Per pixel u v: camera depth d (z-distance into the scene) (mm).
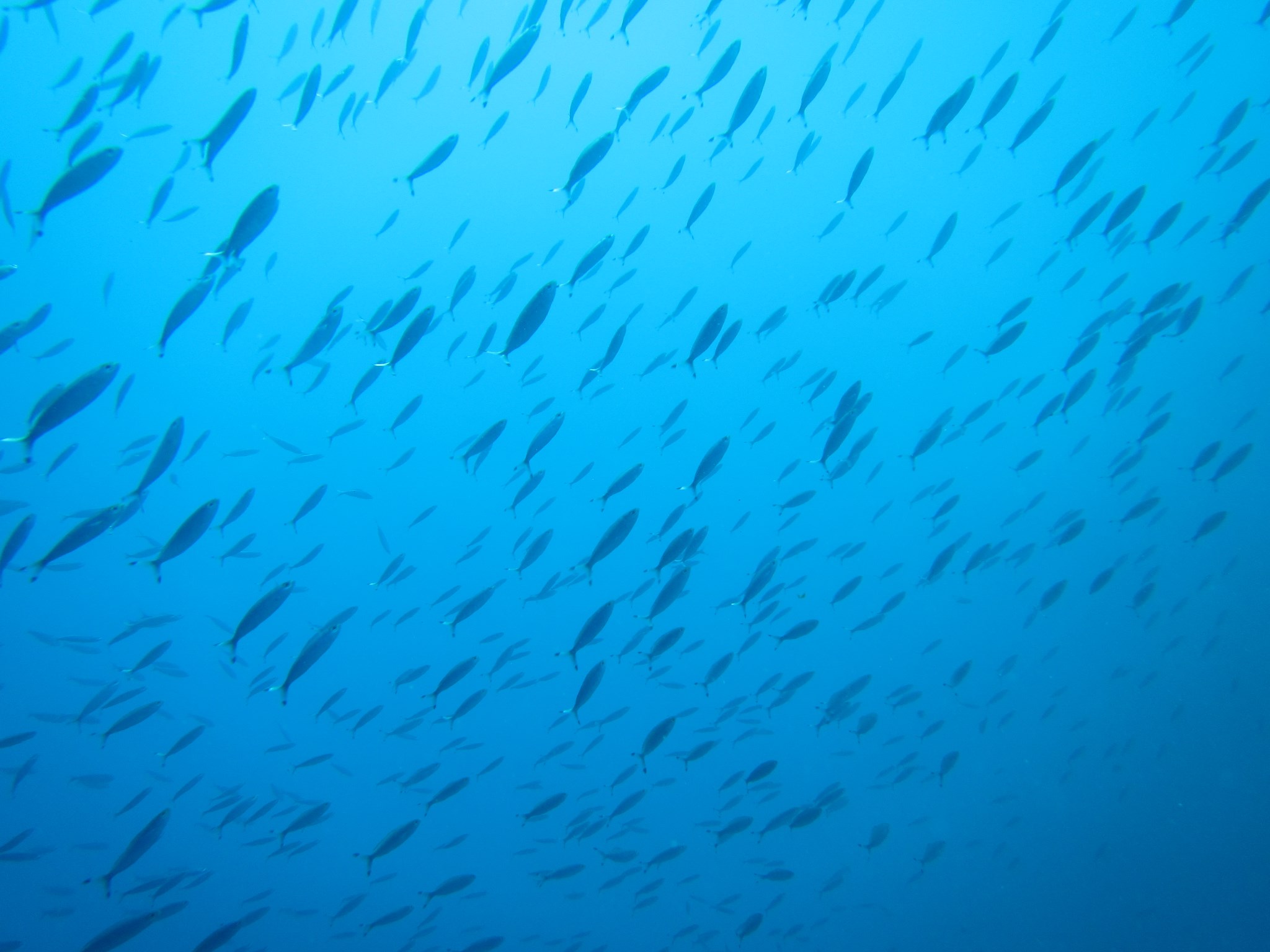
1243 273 12648
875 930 19500
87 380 4559
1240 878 17547
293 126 6254
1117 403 12727
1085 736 21219
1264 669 19812
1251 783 18984
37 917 18422
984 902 19875
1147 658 21547
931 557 23359
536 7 6961
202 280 5523
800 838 21312
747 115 7102
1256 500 22547
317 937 20031
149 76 6773
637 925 20562
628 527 6340
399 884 25016
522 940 18875
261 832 24234
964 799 21500
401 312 7160
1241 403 24109
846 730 15102
